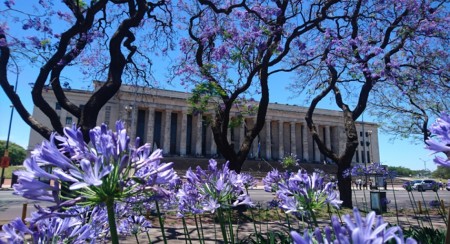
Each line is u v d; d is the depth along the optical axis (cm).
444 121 146
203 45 1361
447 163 137
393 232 88
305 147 7400
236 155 1316
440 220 1154
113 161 144
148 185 152
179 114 6750
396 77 1307
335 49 1327
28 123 962
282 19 1265
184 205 280
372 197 1241
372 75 1296
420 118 1614
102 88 983
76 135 150
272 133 7400
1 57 956
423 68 1350
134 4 1131
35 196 137
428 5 1259
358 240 83
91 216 179
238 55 1245
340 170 1371
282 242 437
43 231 159
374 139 7962
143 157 155
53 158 139
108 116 5825
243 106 1472
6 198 1988
